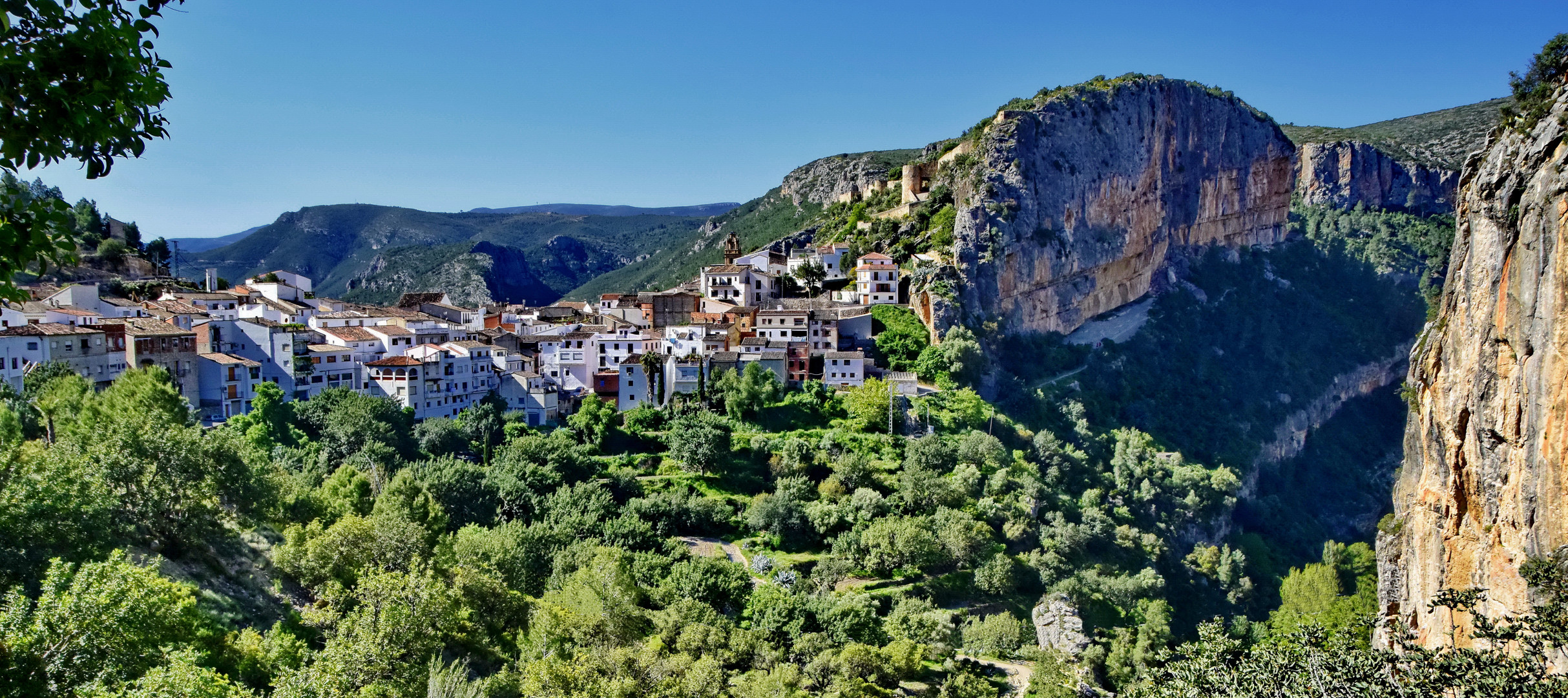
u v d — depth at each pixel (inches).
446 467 4207.7
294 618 2412.6
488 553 3275.1
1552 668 1349.7
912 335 6973.4
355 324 6240.2
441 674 2087.8
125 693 1348.4
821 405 5816.9
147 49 719.1
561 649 2632.9
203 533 2522.1
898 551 4207.7
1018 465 5551.2
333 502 3275.1
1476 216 1784.0
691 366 5792.3
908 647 3270.2
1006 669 3651.6
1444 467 1883.6
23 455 2196.1
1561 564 1387.8
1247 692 1322.6
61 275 6363.2
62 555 1930.4
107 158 708.7
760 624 3358.8
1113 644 3922.2
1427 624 1900.8
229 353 5019.7
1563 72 1675.7
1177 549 5659.5
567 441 4889.3
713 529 4503.0
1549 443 1472.7
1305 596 4638.3
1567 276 1434.5
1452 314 1904.5
